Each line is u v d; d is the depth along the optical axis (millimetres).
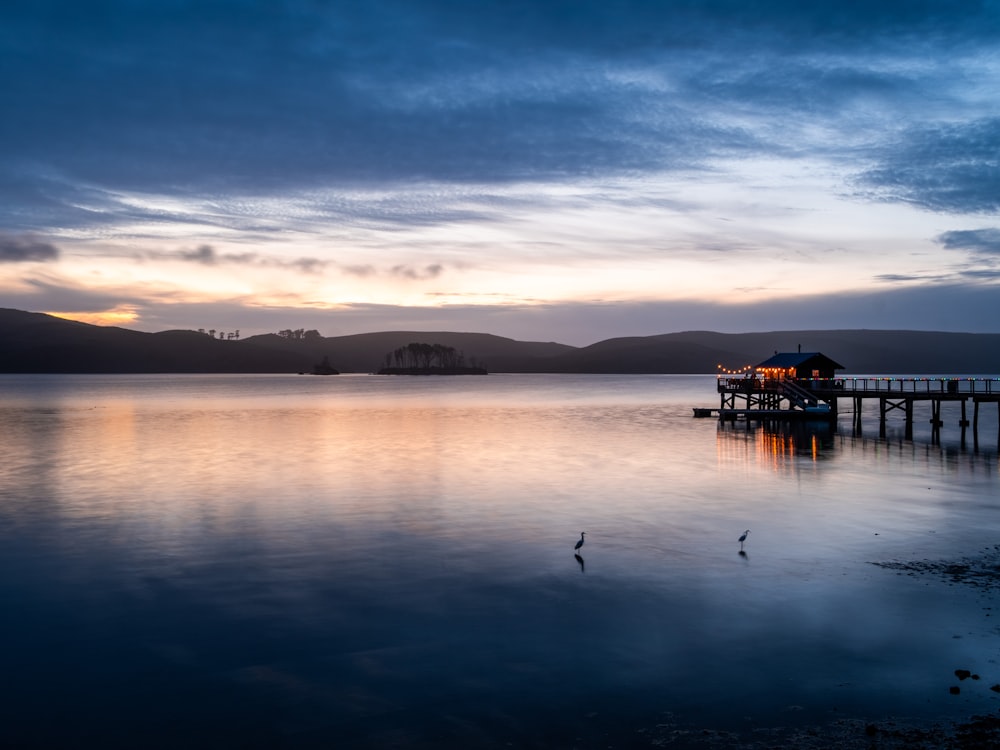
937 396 66562
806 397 81562
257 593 21781
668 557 25156
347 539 27859
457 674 16344
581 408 116312
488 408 117438
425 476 43188
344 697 15398
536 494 37000
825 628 18562
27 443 62375
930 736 13391
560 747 13375
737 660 16797
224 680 16234
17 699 15484
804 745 13180
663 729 13883
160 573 23766
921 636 17969
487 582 22609
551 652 17406
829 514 31750
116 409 114625
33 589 22250
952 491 37125
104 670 16766
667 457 51344
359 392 193250
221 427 79375
